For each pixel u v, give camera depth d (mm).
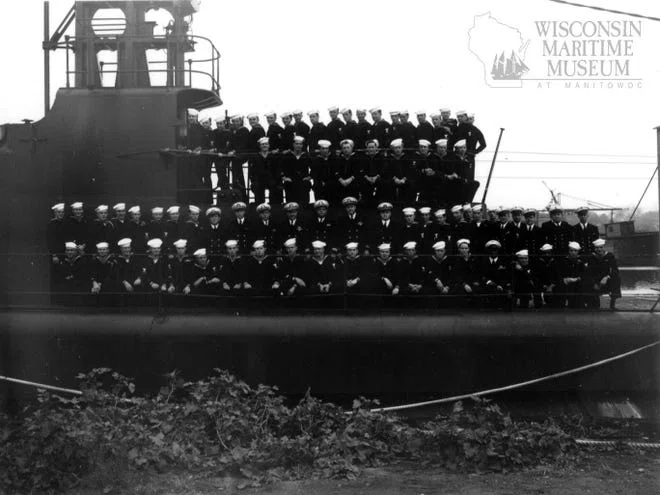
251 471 9805
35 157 13930
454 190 13992
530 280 13453
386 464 10422
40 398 10609
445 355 12516
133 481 9516
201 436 10539
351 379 12531
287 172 13781
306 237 13414
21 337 12656
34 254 13555
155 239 13234
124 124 13758
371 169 13695
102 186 13773
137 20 14133
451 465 10148
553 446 10484
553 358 12594
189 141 14031
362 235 13461
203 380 12531
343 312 12789
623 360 12633
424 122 14516
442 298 13094
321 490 9234
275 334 12453
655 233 17641
